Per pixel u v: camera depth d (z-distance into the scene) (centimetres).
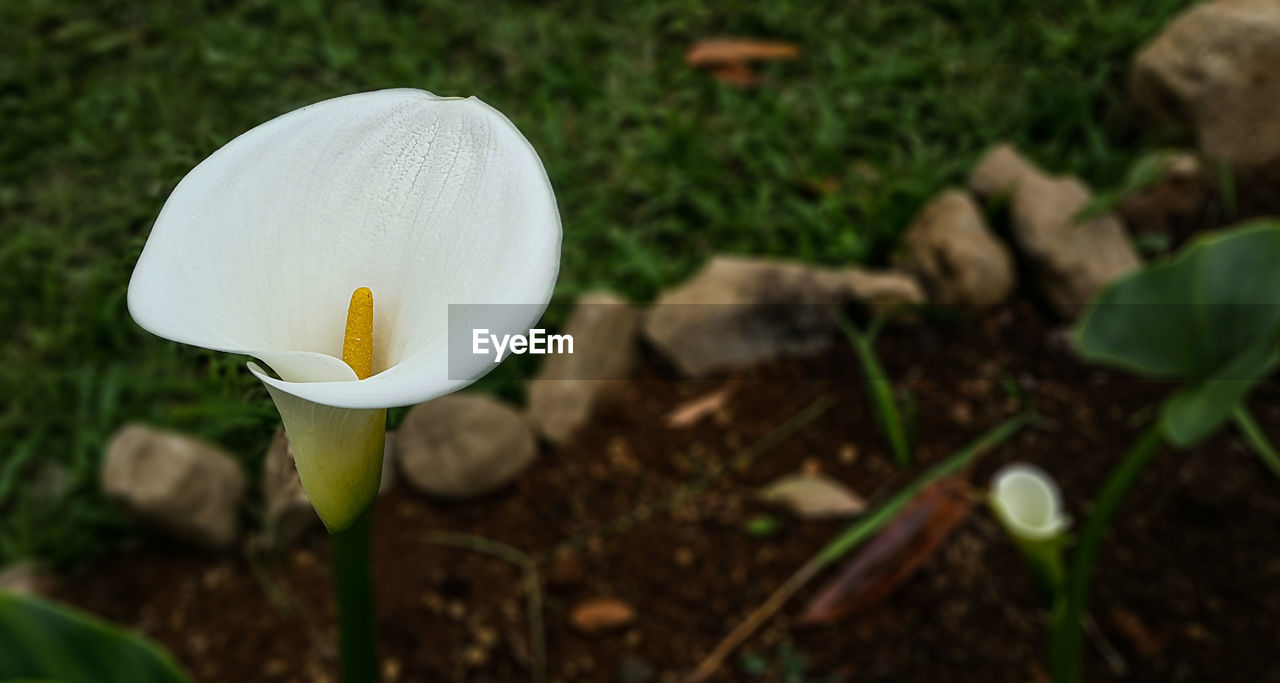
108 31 151
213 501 98
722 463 106
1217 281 76
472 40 152
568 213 126
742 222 125
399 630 93
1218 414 72
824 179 132
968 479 104
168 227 39
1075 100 135
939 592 95
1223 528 99
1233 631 92
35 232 125
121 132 135
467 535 101
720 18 155
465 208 39
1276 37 125
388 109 41
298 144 41
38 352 114
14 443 107
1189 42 129
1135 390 110
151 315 35
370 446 40
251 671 92
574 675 92
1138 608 94
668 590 97
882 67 145
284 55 146
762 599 96
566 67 145
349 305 42
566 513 102
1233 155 129
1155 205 124
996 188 122
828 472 105
